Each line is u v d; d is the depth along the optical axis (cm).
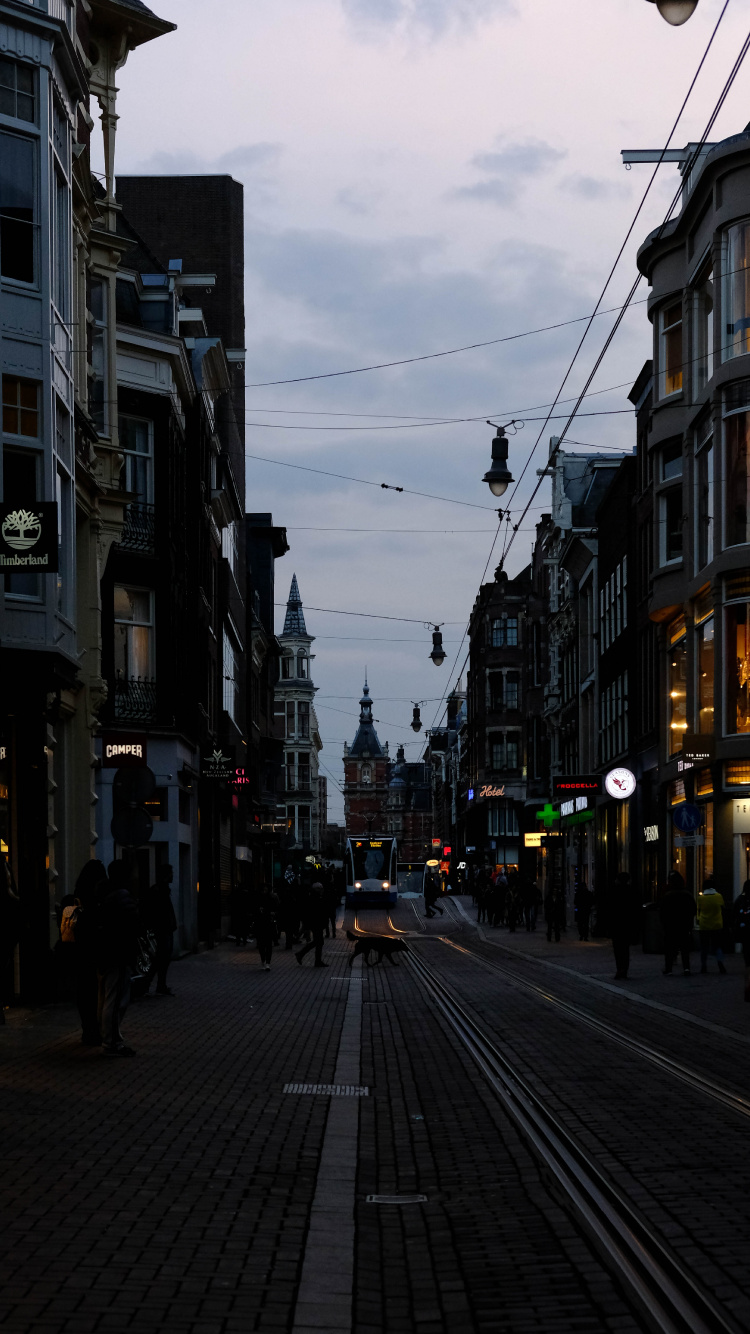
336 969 3059
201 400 4188
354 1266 698
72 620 2281
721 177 3259
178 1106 1163
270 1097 1227
